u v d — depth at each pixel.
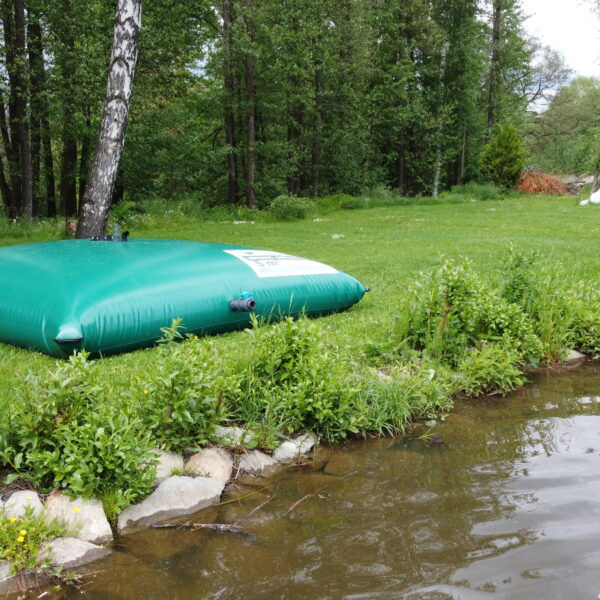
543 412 4.62
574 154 36.84
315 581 2.56
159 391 3.71
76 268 5.50
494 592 2.41
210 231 16.17
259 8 22.84
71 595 2.54
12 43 17.92
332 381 4.27
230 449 3.83
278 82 24.05
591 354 6.20
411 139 30.66
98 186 10.75
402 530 2.95
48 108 17.61
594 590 2.40
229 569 2.69
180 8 19.45
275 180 24.97
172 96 20.61
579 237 13.30
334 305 6.91
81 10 16.66
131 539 2.97
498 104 35.16
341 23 25.02
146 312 5.22
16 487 3.17
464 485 3.42
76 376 3.40
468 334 5.75
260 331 4.62
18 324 5.19
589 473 3.50
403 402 4.51
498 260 9.98
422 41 29.09
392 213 21.91
